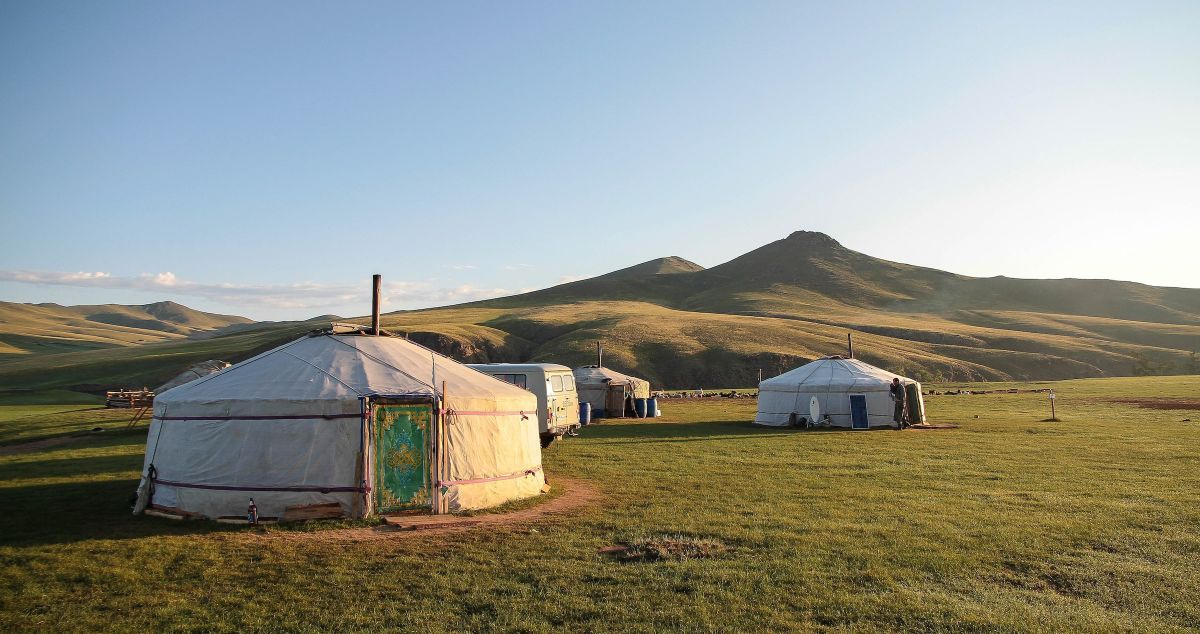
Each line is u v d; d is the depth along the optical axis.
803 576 8.16
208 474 11.73
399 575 8.31
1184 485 14.12
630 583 7.97
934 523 10.83
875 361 91.44
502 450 13.30
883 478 15.46
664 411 42.16
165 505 12.02
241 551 9.43
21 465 18.81
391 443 11.95
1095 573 8.23
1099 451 19.56
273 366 12.91
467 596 7.57
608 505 12.64
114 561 8.96
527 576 8.23
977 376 93.38
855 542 9.70
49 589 7.90
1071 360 104.12
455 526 10.93
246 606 7.34
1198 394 44.34
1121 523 10.73
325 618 6.98
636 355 89.06
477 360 93.50
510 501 13.07
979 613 6.97
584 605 7.26
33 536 10.40
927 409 37.94
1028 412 35.00
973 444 21.89
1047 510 11.79
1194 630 6.51
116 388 80.38
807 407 29.64
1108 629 6.55
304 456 11.59
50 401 64.12
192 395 12.37
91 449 22.95
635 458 19.47
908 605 7.21
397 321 122.62
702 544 9.57
